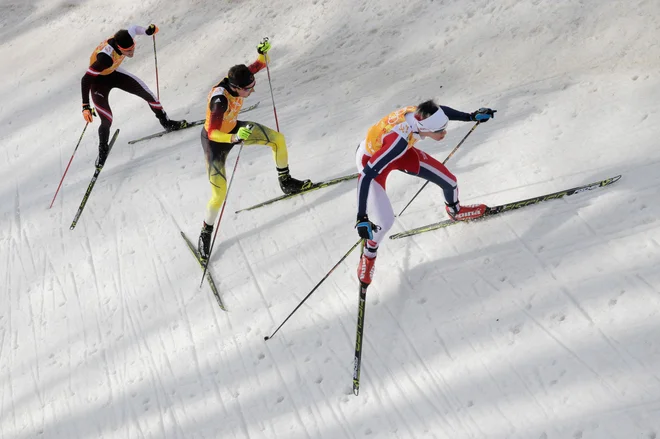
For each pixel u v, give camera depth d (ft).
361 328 39.09
